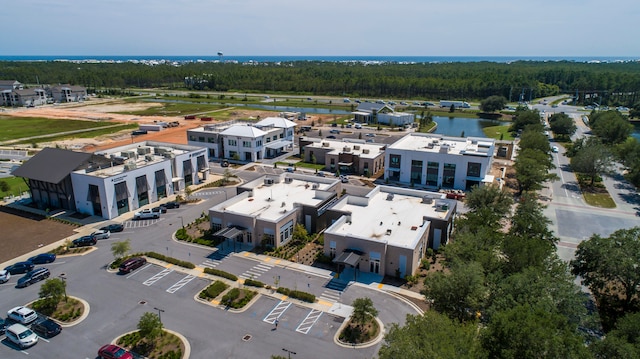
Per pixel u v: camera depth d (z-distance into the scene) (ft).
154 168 327.06
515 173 389.60
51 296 193.36
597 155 374.22
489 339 127.65
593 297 199.31
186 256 241.76
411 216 262.47
